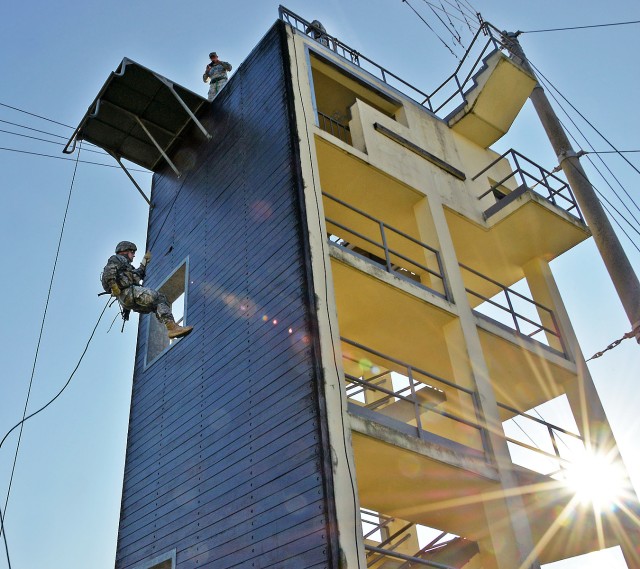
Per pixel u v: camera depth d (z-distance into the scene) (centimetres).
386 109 1619
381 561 1304
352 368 1600
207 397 1155
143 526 1197
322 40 1578
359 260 1131
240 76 1473
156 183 1697
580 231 1511
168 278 1443
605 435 1339
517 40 1697
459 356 1220
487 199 1589
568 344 1447
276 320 1041
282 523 871
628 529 1241
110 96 1450
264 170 1237
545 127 1316
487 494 1111
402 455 988
